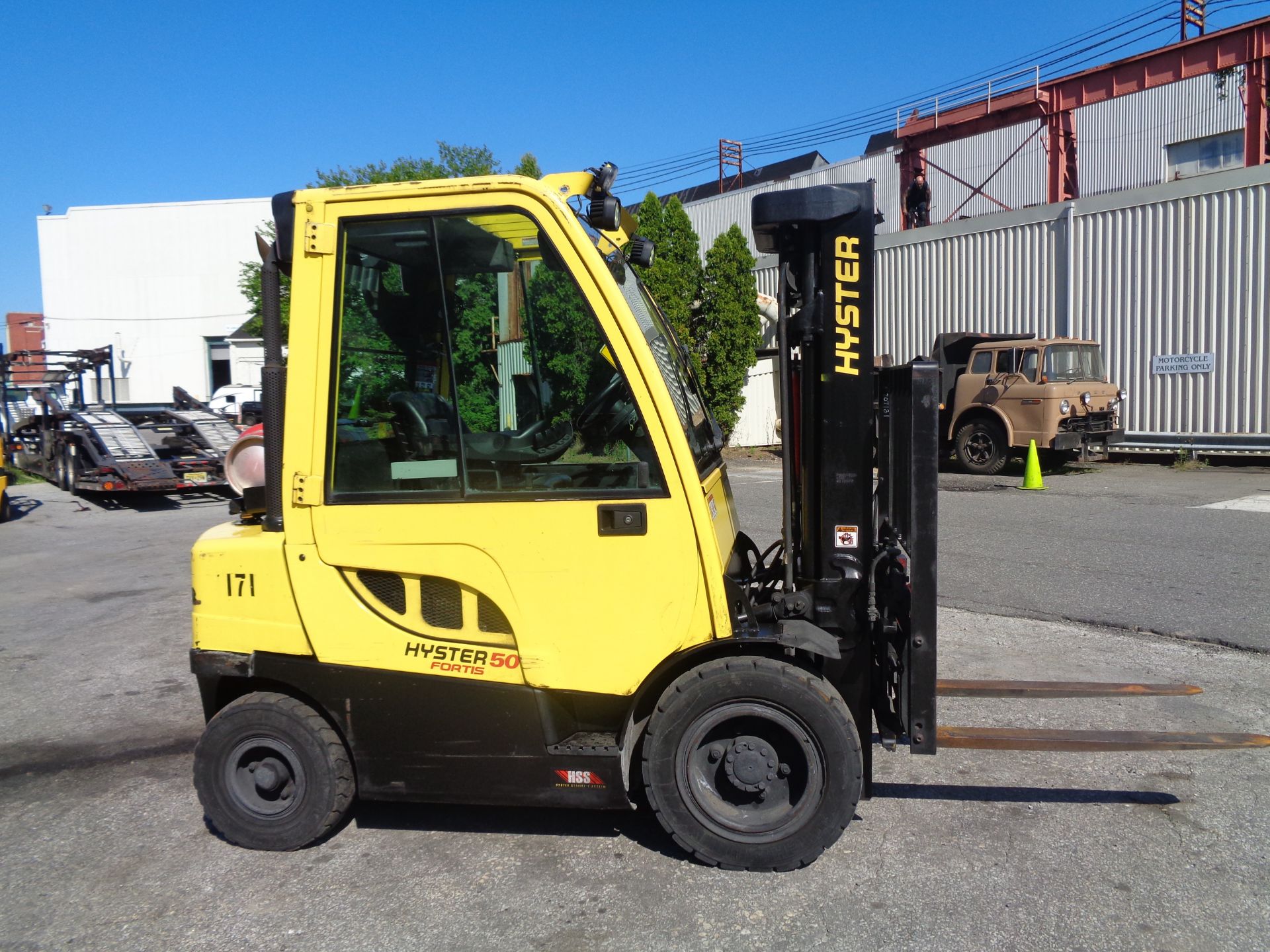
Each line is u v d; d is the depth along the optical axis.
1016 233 18.69
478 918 3.17
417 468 3.39
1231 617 6.50
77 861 3.69
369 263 3.38
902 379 3.72
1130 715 4.89
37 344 44.06
